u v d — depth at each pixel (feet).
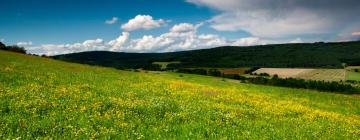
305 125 67.26
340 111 113.09
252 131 54.60
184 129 50.26
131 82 121.39
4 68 119.34
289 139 51.44
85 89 84.53
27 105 53.98
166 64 565.94
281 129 58.85
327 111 104.01
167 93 96.73
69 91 76.18
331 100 151.43
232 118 63.26
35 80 93.66
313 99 145.07
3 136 38.29
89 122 48.01
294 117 78.43
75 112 53.06
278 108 89.61
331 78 378.94
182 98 89.04
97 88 88.99
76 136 41.22
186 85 131.85
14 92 66.28
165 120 55.31
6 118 45.44
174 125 52.49
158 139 43.73
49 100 60.59
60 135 41.06
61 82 96.22
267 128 58.85
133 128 48.16
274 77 346.33
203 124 54.65
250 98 108.78
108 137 42.06
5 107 51.44
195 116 61.00
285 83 317.01
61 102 59.67
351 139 58.70
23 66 142.00
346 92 286.87
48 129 42.65
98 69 197.57
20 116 47.42
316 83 304.71
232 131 52.70
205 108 72.33
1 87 72.18
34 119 46.62
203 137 46.75
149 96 83.15
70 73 134.72
